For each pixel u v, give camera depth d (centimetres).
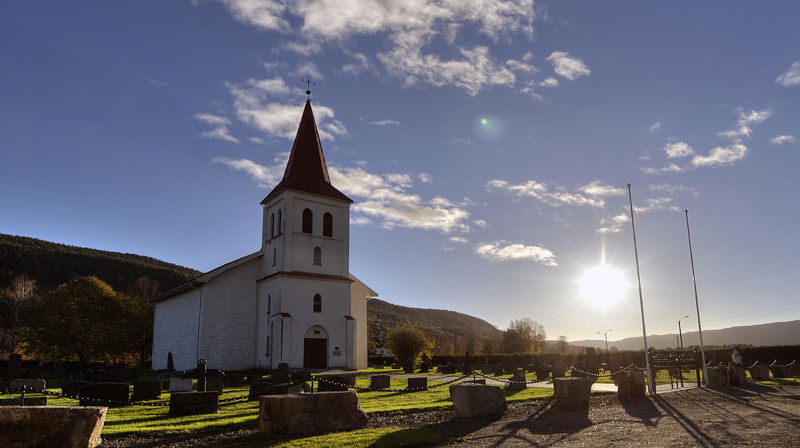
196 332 4062
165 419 1262
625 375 1791
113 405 1614
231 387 2502
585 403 1495
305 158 4459
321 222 4294
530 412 1412
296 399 1077
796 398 1727
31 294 6456
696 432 1077
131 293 8081
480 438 1034
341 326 4153
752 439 987
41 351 4572
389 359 6203
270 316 3988
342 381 1822
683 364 2288
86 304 4697
